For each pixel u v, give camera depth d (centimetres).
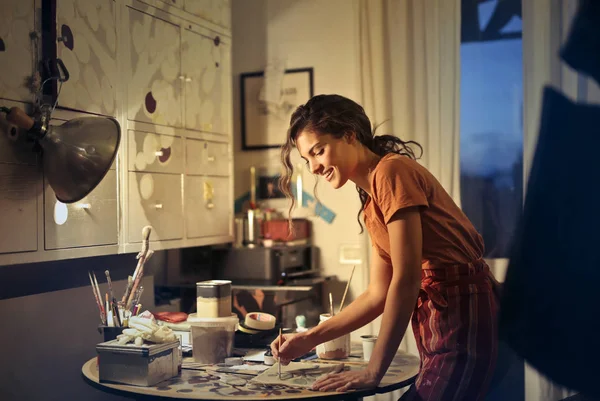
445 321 158
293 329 210
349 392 153
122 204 230
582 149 275
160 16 251
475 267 162
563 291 277
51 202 200
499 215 289
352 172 173
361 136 173
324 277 309
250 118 336
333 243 320
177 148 262
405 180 156
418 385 159
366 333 300
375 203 164
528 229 282
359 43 305
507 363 280
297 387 158
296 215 326
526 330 279
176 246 260
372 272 176
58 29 199
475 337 157
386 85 301
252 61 336
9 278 206
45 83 196
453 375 155
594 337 272
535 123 280
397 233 154
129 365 163
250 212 308
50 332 208
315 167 172
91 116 200
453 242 161
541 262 280
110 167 211
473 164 294
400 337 154
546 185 279
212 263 302
